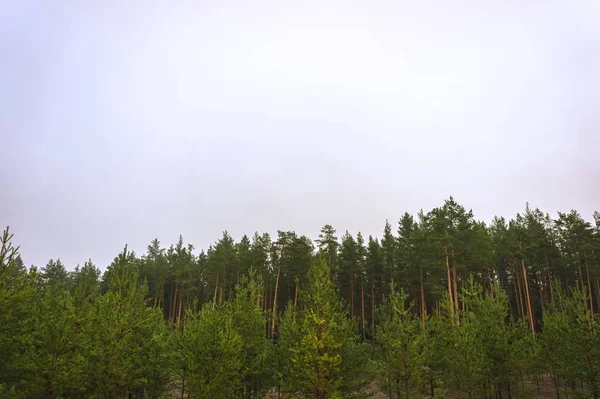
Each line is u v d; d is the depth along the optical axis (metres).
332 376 18.36
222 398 17.88
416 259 48.81
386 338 22.72
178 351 20.80
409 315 22.92
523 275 47.56
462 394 22.91
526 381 32.09
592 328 20.02
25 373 16.70
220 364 17.89
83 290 20.09
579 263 46.34
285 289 61.06
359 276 57.62
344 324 19.52
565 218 47.66
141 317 19.56
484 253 46.22
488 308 24.86
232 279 60.78
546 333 26.52
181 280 60.94
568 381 26.84
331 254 53.19
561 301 27.22
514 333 23.48
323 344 18.25
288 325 22.56
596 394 19.34
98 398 17.06
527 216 58.16
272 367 22.22
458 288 46.78
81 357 16.64
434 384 23.50
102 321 18.03
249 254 57.00
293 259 53.97
